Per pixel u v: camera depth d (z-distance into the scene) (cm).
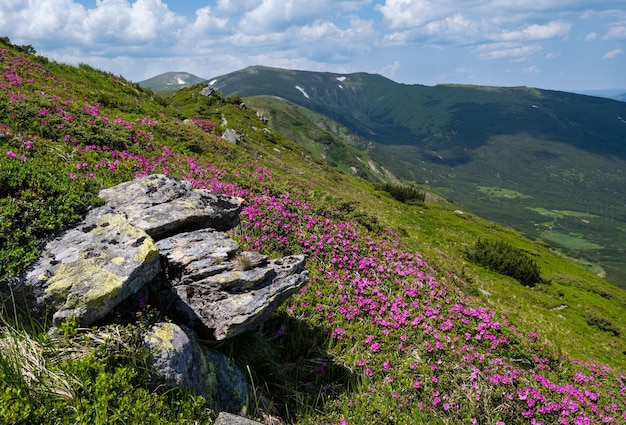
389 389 913
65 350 568
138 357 589
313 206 2133
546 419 999
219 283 766
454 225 5266
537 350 1361
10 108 1636
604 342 2680
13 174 754
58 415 504
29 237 672
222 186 1869
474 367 1039
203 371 668
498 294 2877
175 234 868
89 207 806
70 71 3378
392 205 5209
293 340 980
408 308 1340
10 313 607
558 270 4853
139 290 698
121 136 1942
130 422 529
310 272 1400
